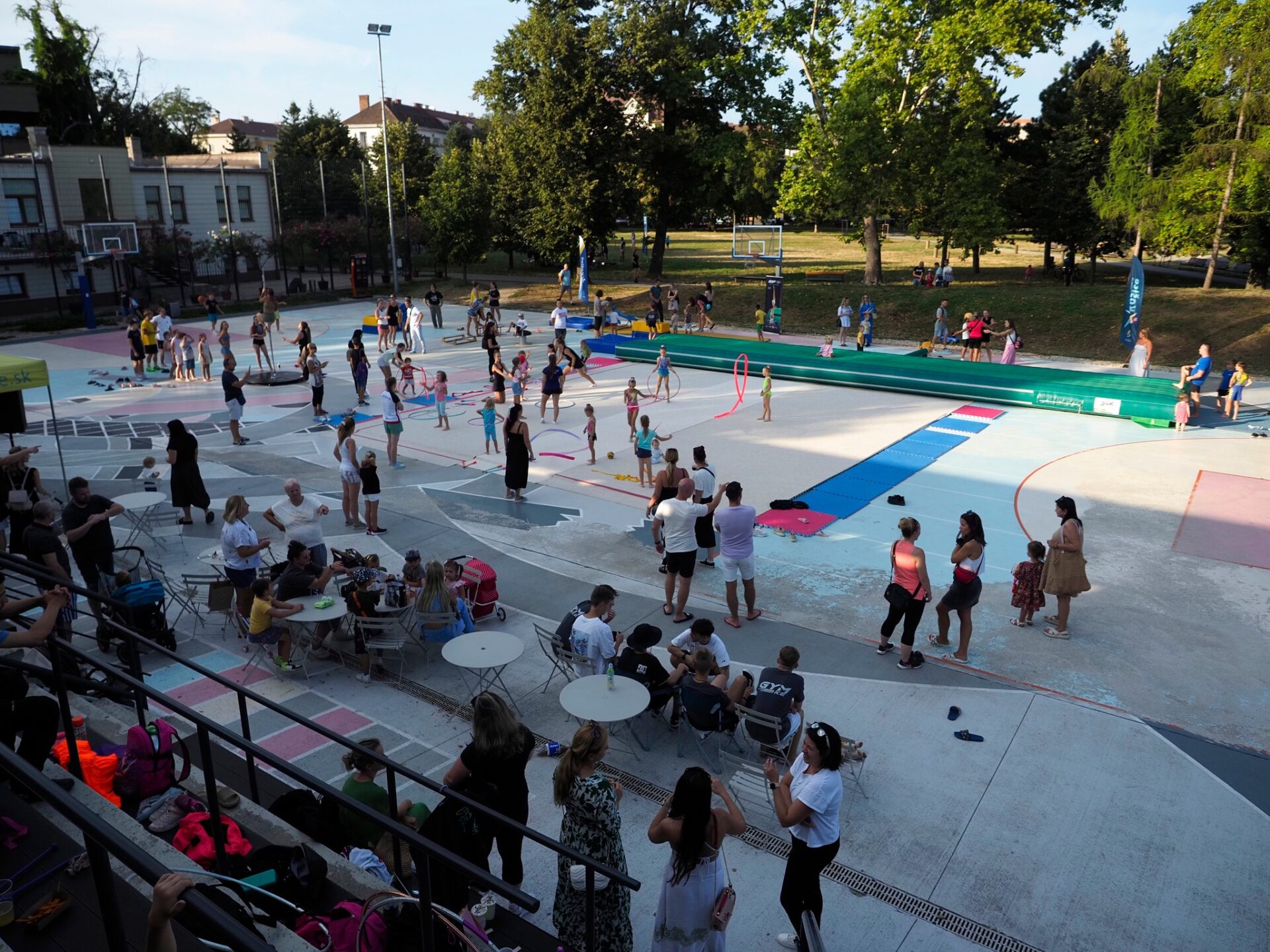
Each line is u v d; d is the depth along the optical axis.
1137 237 37.88
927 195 40.81
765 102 45.41
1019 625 11.67
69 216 42.53
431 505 16.44
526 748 6.18
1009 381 24.97
